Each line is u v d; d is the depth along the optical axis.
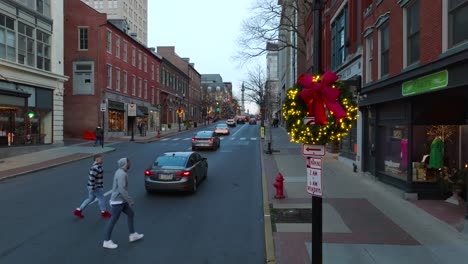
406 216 9.86
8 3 23.94
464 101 11.29
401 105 12.27
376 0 14.90
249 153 27.31
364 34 16.19
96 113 39.69
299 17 39.53
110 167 20.44
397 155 13.11
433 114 11.42
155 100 59.44
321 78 5.53
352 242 7.85
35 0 27.03
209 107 105.38
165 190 13.17
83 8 39.78
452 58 8.62
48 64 28.78
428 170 11.68
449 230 8.65
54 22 29.08
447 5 9.32
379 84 13.40
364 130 16.28
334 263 6.74
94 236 8.73
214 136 30.11
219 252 7.75
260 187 14.86
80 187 14.74
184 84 80.62
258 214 10.78
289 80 62.12
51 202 12.16
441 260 6.87
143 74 53.22
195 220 10.15
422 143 11.95
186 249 7.92
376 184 14.34
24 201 12.30
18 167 19.41
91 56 39.72
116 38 43.38
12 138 24.75
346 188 13.63
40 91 27.59
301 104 5.89
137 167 20.28
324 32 26.34
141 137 42.94
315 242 5.79
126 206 8.22
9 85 24.11
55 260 7.25
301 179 15.88
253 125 80.69
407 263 6.74
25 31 25.86
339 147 22.56
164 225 9.66
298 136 5.79
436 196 11.56
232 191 14.09
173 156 14.12
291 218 9.83
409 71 10.97
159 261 7.25
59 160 22.38
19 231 9.08
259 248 7.99
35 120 27.27
